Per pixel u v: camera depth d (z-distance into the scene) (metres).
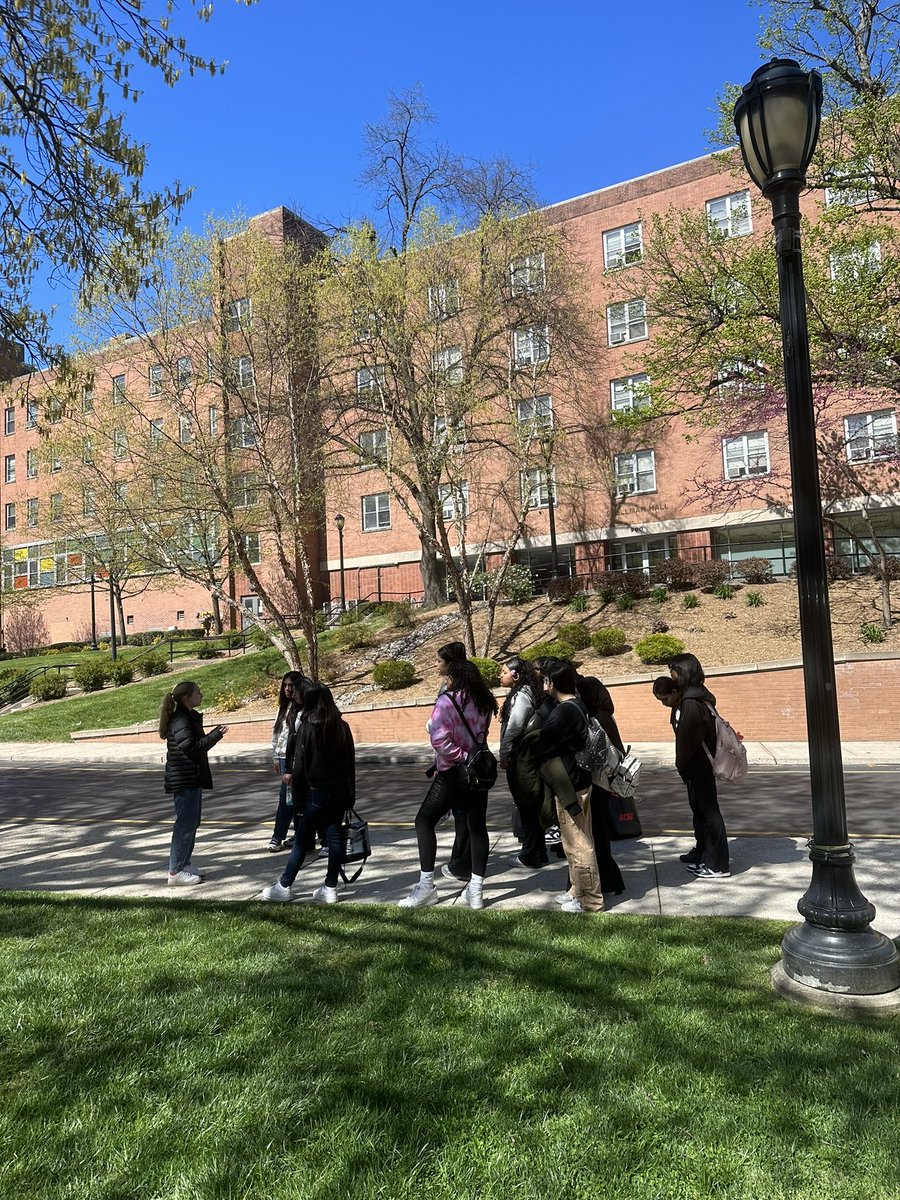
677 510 29.97
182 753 6.43
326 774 5.62
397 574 35.47
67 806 11.28
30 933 5.13
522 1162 2.56
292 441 21.09
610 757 5.29
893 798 9.51
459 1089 3.02
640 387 19.25
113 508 21.03
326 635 29.38
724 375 18.59
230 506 21.17
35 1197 2.46
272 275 20.14
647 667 19.41
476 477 26.89
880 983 3.66
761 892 5.52
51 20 6.59
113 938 4.96
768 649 19.39
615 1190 2.43
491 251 21.20
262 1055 3.35
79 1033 3.62
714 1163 2.54
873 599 21.50
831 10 15.64
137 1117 2.90
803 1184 2.42
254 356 20.77
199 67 7.03
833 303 15.24
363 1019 3.66
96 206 7.43
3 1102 3.02
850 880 3.88
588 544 31.55
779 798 9.74
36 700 28.67
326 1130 2.77
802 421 4.16
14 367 8.55
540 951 4.45
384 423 22.97
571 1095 2.95
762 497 25.67
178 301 19.83
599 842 5.54
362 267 20.17
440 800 5.41
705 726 5.85
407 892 5.89
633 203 31.08
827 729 3.97
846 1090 2.91
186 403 22.89
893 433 25.45
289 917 5.29
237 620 37.31
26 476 44.84
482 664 19.27
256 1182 2.51
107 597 42.72
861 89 15.77
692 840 7.18
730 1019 3.54
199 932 5.01
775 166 4.28
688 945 4.46
